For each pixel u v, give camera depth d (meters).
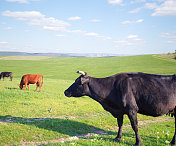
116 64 95.69
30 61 119.81
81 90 7.01
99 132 8.71
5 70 73.38
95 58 134.88
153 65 87.38
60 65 96.94
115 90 6.56
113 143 6.43
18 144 6.70
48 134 7.90
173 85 6.23
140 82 6.32
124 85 6.38
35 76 22.31
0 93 18.00
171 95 6.14
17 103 14.94
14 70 74.50
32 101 16.45
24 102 15.47
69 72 69.69
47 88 26.73
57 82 36.47
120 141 6.76
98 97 6.82
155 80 6.32
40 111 12.94
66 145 5.96
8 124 9.06
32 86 27.48
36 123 9.45
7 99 16.08
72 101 18.31
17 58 177.25
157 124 10.35
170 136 7.54
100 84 6.80
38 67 87.94
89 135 8.18
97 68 82.00
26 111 12.57
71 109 14.50
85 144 6.15
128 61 107.50
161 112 6.25
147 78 6.40
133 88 6.28
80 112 13.65
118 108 6.62
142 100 6.20
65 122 9.88
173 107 6.25
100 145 6.03
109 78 6.89
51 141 7.21
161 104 6.12
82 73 6.76
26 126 8.78
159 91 6.12
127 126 10.03
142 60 109.50
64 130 8.59
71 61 119.00
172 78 6.38
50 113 12.67
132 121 6.26
